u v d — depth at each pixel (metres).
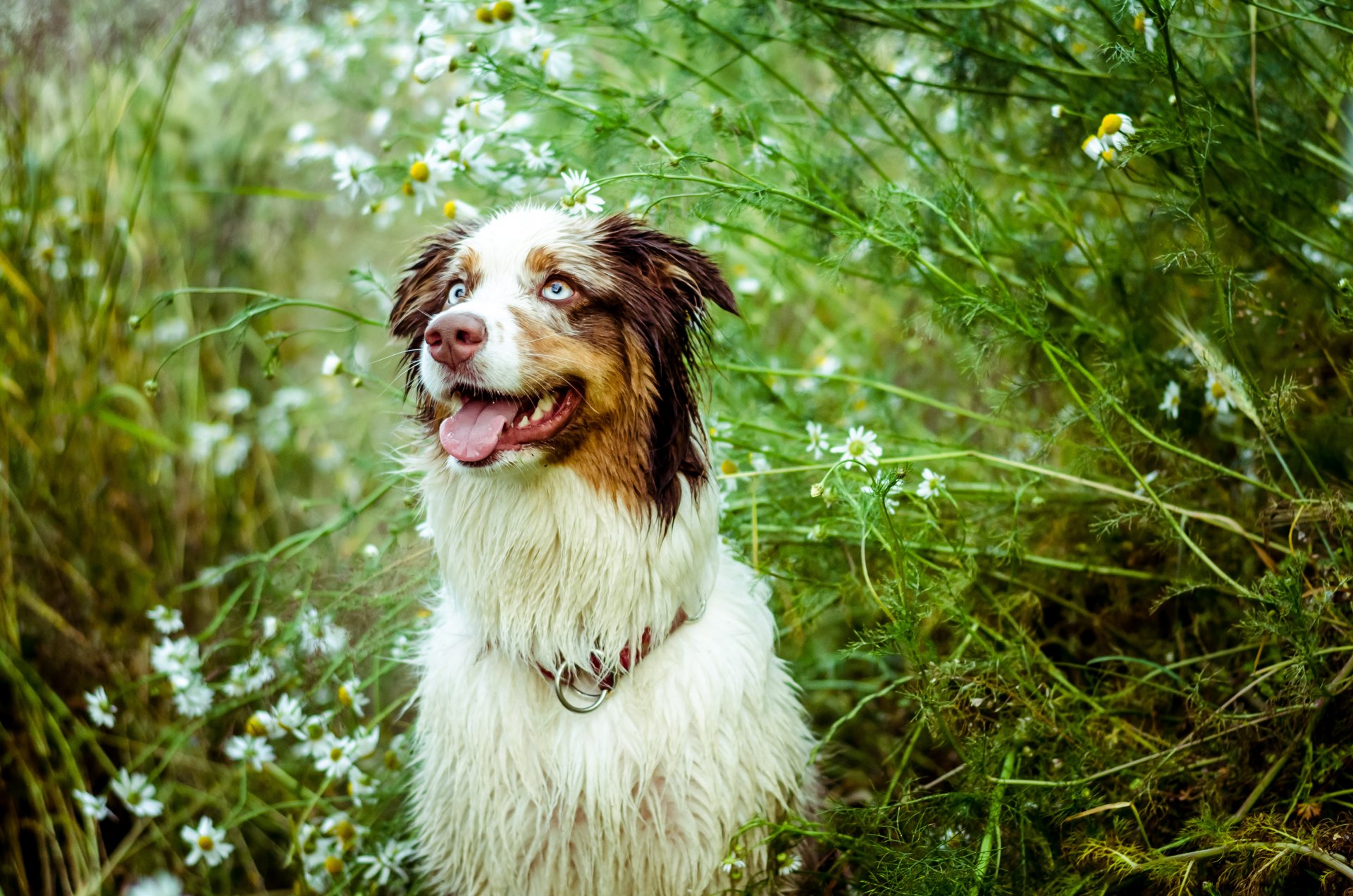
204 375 5.10
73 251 4.45
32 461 4.18
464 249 2.90
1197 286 3.54
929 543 3.25
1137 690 3.21
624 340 2.81
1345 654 2.86
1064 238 3.78
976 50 3.47
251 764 3.66
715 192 3.02
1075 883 2.56
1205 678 2.84
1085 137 3.53
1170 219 3.22
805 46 3.55
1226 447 3.46
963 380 4.16
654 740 2.86
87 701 3.59
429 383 2.71
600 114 3.19
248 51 5.13
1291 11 3.20
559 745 2.88
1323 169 3.37
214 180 5.44
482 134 3.35
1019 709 2.98
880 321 4.68
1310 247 3.37
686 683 2.89
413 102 4.97
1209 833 2.52
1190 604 3.39
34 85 4.59
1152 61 2.78
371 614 3.60
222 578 4.35
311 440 5.18
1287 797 2.80
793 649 3.85
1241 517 3.34
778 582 3.42
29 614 4.09
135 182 4.80
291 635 3.36
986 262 3.01
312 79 5.16
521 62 3.29
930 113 4.34
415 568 3.50
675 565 2.87
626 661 2.92
